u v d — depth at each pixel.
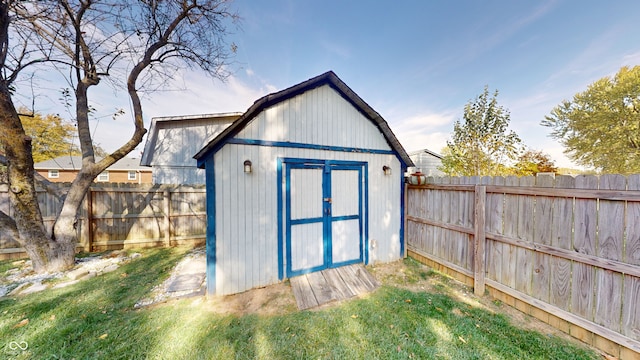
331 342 2.32
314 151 3.96
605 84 15.80
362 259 4.42
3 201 4.48
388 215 4.71
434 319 2.71
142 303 3.04
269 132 3.60
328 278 3.78
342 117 4.22
